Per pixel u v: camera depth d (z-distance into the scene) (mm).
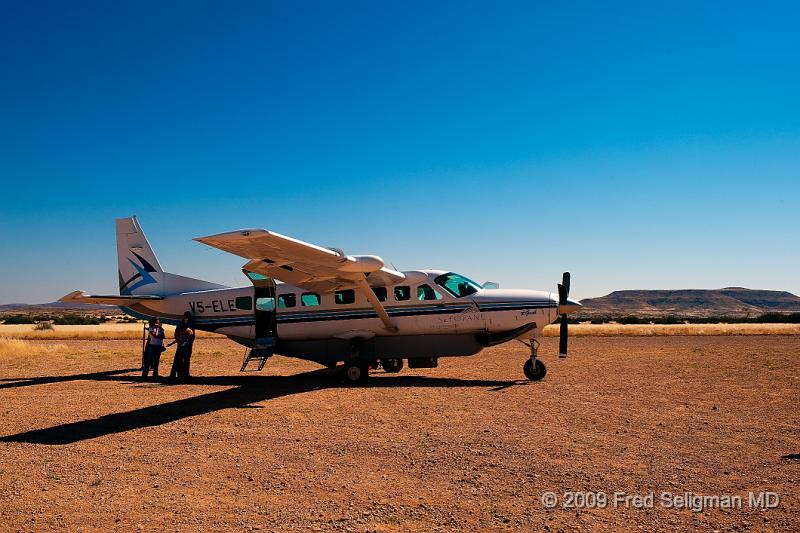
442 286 13430
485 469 5578
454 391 10961
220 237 9406
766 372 13586
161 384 12664
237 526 4180
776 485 5039
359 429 7477
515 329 13062
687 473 5410
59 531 4098
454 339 13531
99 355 21047
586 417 8141
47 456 6234
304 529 4117
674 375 13156
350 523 4227
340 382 12859
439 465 5730
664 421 7824
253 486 5125
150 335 13805
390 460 5941
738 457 5945
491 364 16891
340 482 5219
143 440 6969
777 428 7344
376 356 13820
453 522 4234
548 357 18891
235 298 14586
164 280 15500
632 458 5938
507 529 4102
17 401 10125
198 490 5020
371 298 12469
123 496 4871
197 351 23422
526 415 8336
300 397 10391
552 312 12977
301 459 6023
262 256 10711
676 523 4195
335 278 12391
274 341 13961
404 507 4555
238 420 8188
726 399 9672
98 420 8258
